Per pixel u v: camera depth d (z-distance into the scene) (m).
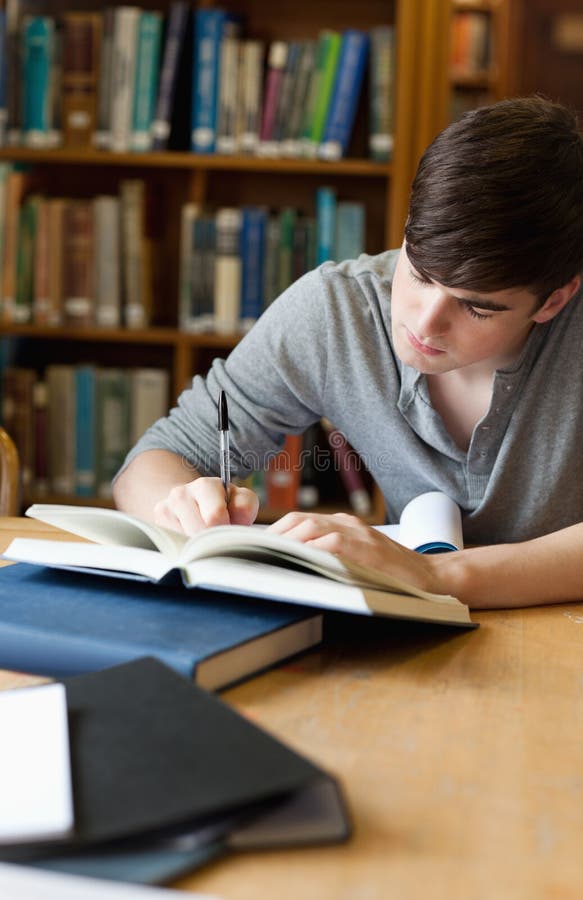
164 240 2.81
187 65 2.61
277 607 0.85
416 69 2.52
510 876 0.51
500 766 0.64
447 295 1.04
